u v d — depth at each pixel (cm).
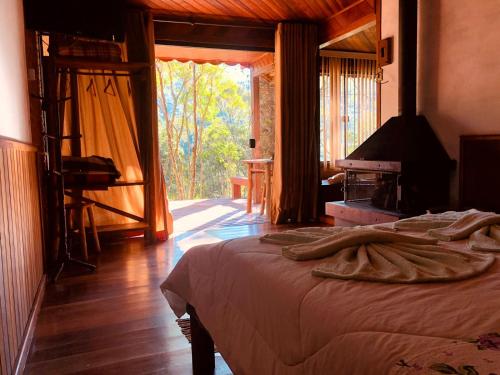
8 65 215
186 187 906
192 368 182
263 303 119
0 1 200
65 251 322
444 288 104
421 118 370
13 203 204
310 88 516
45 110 346
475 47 327
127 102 431
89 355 195
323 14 487
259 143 687
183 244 415
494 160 312
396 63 395
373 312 90
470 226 167
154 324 229
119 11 359
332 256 132
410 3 360
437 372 65
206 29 479
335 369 84
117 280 306
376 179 377
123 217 452
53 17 318
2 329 156
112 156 444
